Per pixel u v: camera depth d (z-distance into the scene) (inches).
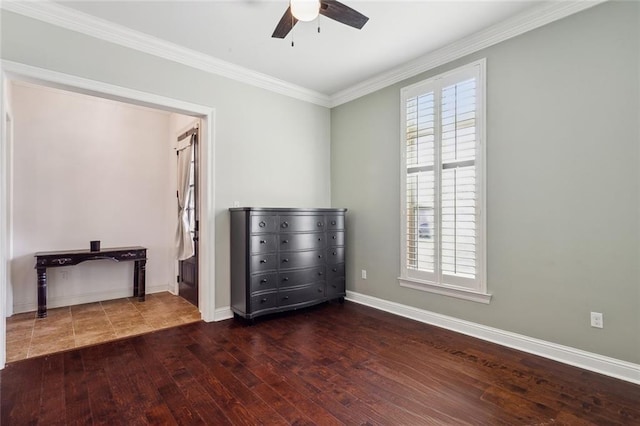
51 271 162.2
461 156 123.0
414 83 140.2
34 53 98.9
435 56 130.3
